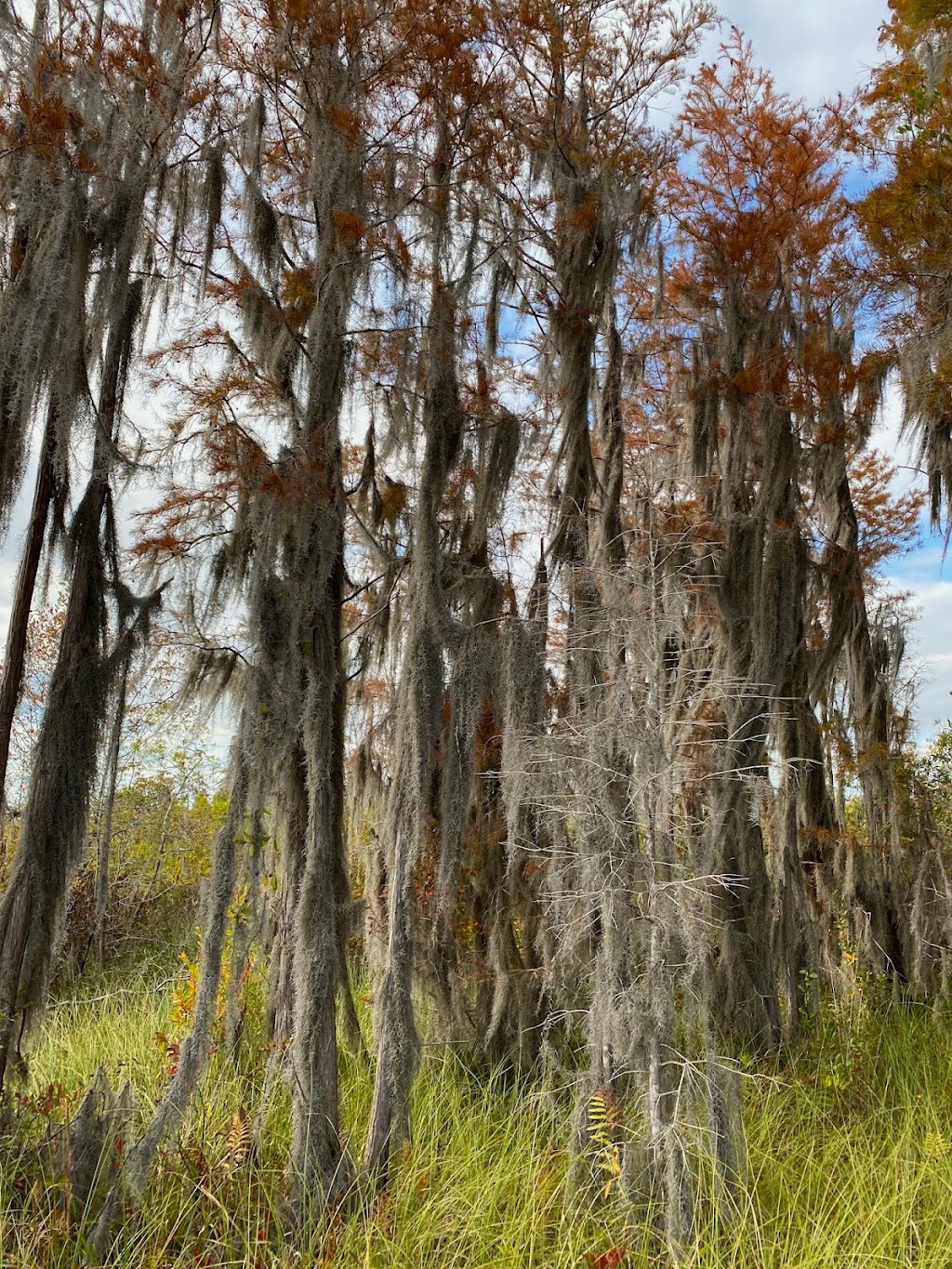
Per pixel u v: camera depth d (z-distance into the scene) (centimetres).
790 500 840
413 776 542
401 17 618
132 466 506
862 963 912
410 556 636
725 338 862
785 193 932
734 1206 456
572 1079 552
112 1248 407
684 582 669
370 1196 467
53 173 482
